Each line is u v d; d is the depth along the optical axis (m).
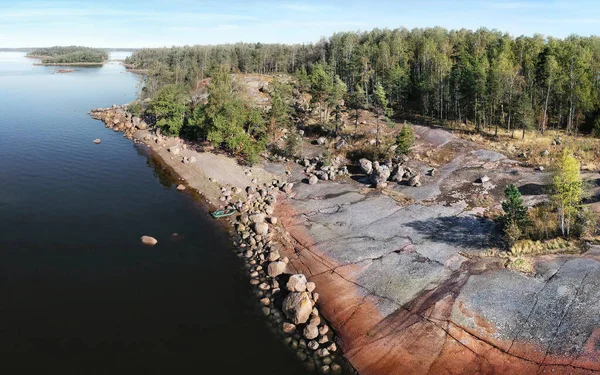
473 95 94.06
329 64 160.75
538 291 41.75
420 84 110.38
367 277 47.12
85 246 53.50
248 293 45.34
